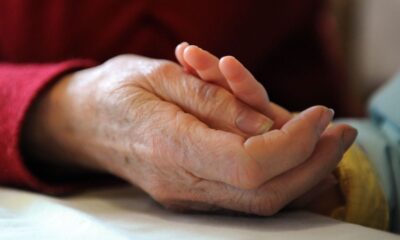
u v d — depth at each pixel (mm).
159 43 665
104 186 489
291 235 369
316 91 820
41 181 463
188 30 666
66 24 655
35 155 497
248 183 368
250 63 734
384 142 467
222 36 684
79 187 477
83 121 450
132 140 411
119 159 430
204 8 672
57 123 470
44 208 409
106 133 432
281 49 795
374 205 424
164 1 659
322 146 386
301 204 414
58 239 362
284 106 811
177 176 396
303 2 766
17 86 480
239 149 368
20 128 463
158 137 394
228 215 405
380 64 1078
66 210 399
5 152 463
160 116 396
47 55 666
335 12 1132
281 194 383
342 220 421
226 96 387
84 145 456
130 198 451
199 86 393
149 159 401
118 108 417
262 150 365
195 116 394
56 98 472
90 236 363
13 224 385
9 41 667
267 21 722
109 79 437
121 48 664
